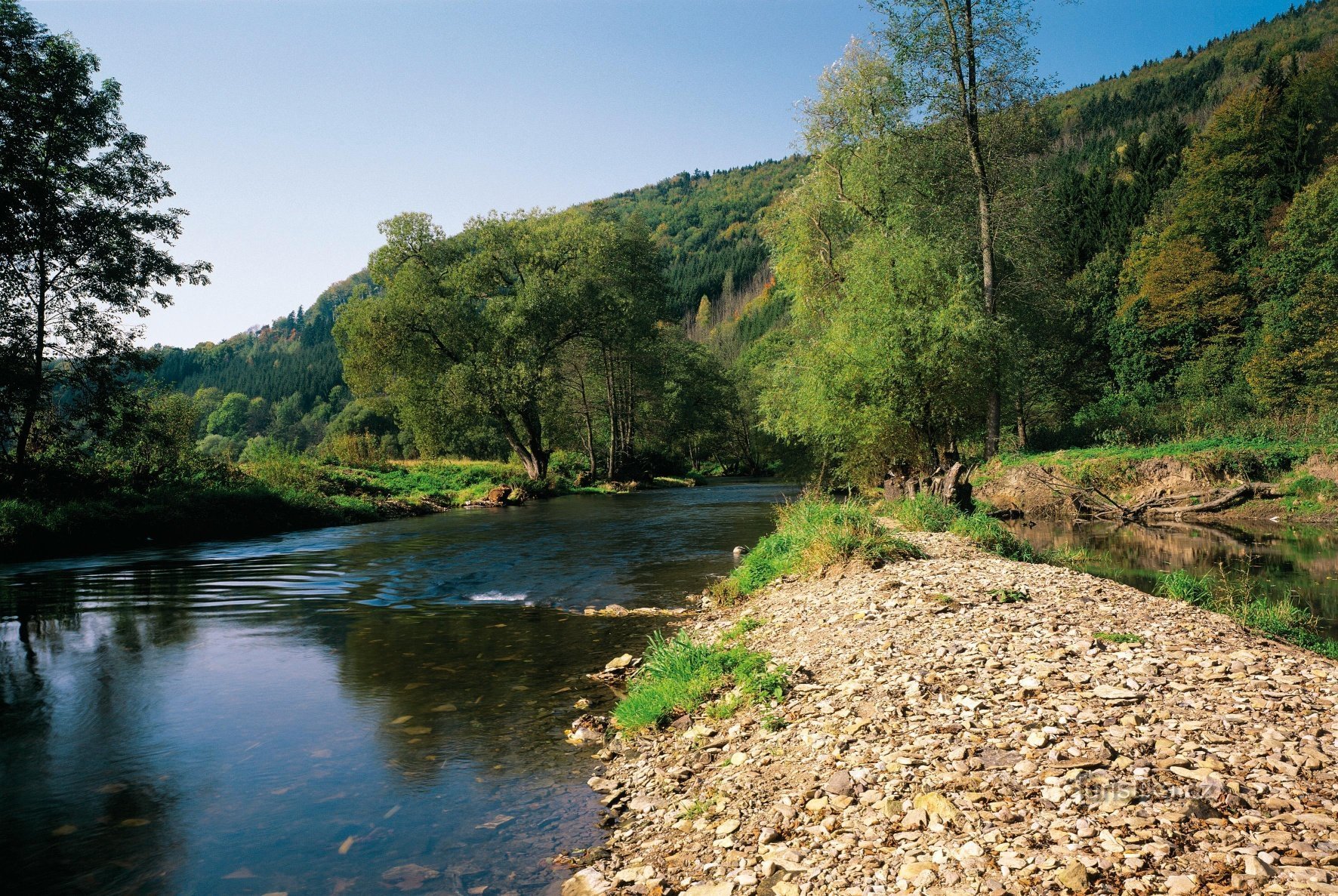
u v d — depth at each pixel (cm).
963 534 1356
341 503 2708
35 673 787
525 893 380
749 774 477
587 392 5716
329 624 1020
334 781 525
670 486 5003
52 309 2255
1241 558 1441
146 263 2394
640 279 4944
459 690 732
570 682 755
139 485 2306
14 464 2064
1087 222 7112
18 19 2083
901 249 2206
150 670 798
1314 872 276
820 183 2916
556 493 4088
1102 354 5031
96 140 2294
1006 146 2648
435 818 468
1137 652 560
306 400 13775
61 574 1474
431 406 4050
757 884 351
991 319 2236
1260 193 4878
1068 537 1844
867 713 514
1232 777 359
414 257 4256
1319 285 3369
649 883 375
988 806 369
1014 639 622
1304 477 2105
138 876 401
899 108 2677
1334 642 815
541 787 515
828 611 830
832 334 2289
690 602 1125
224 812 477
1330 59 5609
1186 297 4425
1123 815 339
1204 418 3033
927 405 2141
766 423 2656
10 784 520
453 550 1759
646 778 518
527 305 4034
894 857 345
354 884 392
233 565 1578
